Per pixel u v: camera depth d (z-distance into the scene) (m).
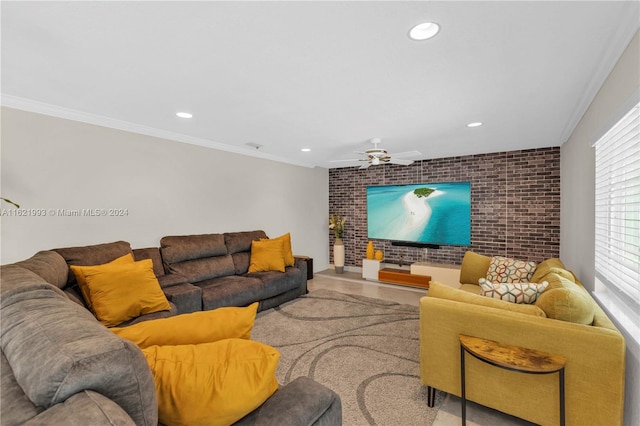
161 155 3.60
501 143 4.11
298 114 2.83
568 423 1.56
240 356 1.03
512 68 1.91
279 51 1.72
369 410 1.94
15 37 1.58
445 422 1.83
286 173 5.52
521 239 4.60
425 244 5.39
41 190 2.67
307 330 3.23
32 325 0.88
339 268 6.19
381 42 1.62
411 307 4.00
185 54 1.76
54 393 0.65
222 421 0.94
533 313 1.71
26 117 2.57
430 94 2.34
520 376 1.68
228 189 4.45
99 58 1.81
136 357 0.76
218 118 2.99
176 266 3.43
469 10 1.35
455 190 5.08
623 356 1.44
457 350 1.85
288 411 1.05
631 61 1.52
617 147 1.88
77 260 2.42
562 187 4.07
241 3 1.31
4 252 2.48
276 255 4.24
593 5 1.31
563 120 3.00
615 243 2.00
